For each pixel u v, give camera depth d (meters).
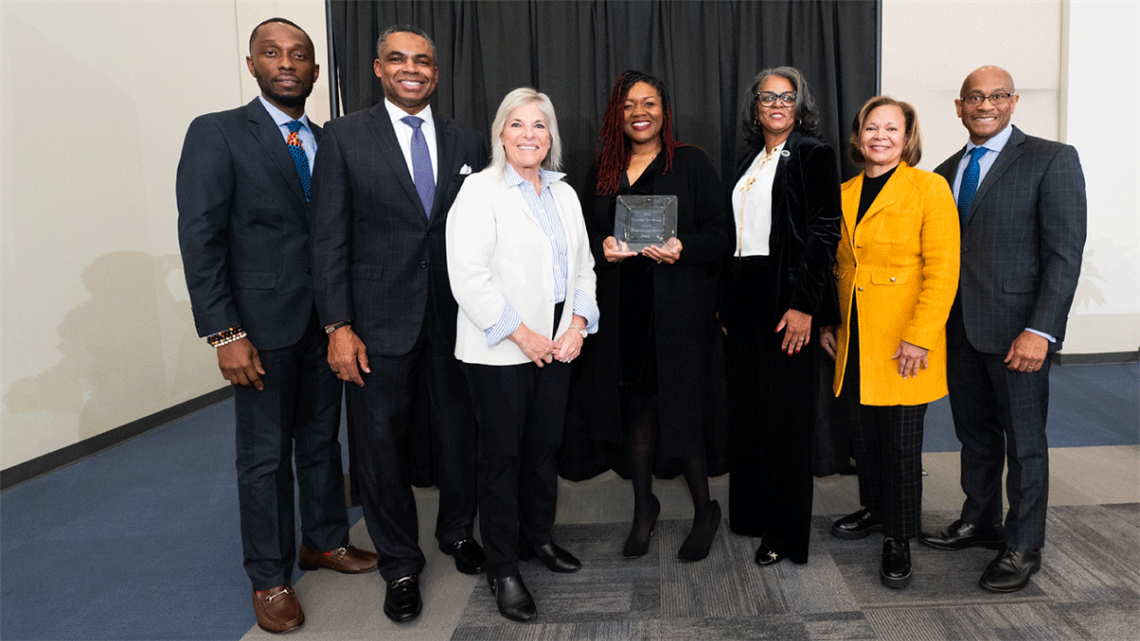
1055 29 4.85
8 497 3.05
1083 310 4.95
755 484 2.30
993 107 1.99
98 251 3.76
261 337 1.83
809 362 2.04
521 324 1.78
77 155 3.63
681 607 1.93
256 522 1.88
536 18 2.90
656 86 2.04
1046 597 1.91
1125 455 3.10
